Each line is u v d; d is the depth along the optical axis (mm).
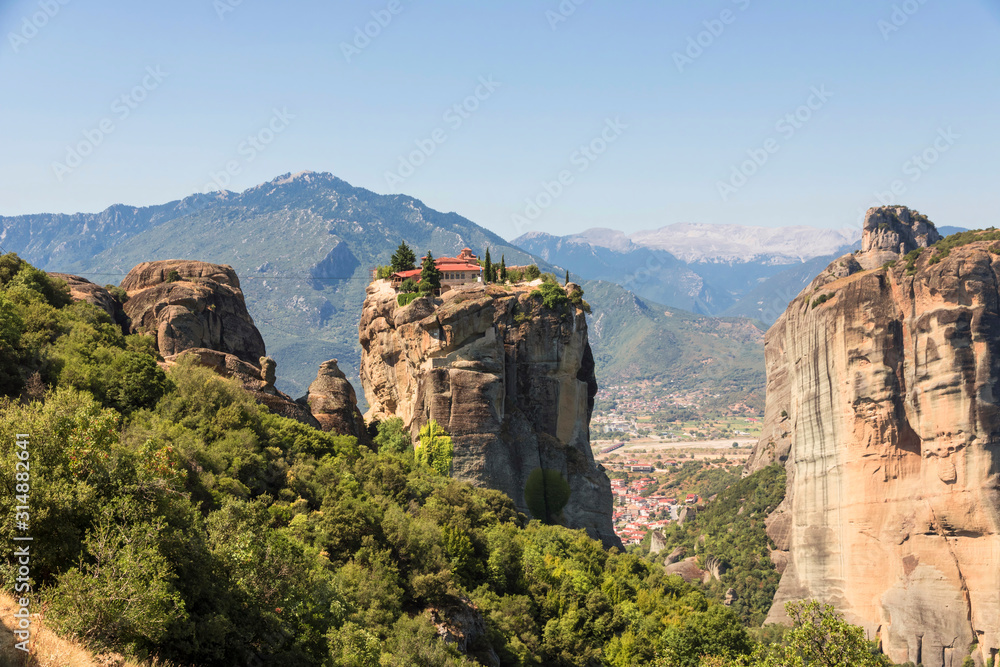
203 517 62719
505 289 155875
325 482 93812
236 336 136000
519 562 104625
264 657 50562
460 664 70312
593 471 153625
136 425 76438
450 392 142125
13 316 87938
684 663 96125
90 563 42125
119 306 130375
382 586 73812
